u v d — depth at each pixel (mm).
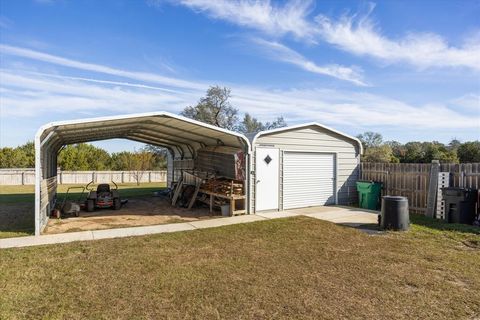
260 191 10664
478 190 9070
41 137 7750
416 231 7941
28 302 3898
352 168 13055
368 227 8305
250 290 4336
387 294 4266
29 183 26641
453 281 4734
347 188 12914
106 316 3594
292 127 11281
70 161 33500
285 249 6270
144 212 10922
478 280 4770
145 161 30953
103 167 35938
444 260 5664
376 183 11945
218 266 5254
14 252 5898
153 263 5359
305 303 3982
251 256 5812
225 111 33406
